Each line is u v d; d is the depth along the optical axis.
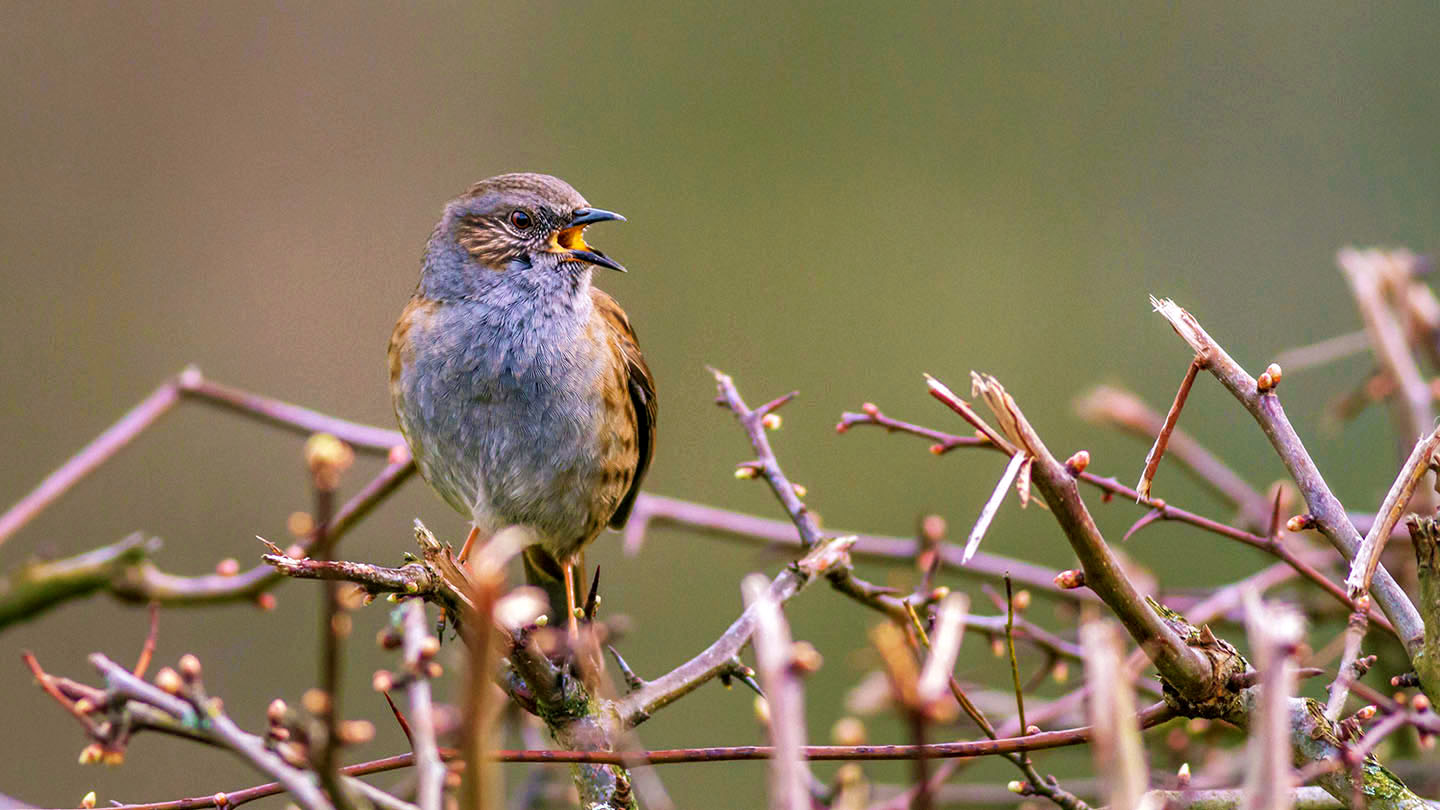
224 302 13.08
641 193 13.63
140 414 6.56
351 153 13.84
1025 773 4.63
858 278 13.27
